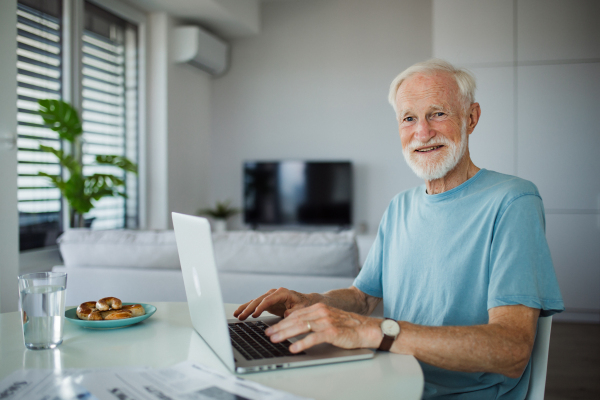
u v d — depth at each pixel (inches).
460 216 41.9
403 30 190.1
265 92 204.5
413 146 45.0
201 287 32.6
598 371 96.1
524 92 136.9
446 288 40.5
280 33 202.4
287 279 68.9
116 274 73.2
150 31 169.0
